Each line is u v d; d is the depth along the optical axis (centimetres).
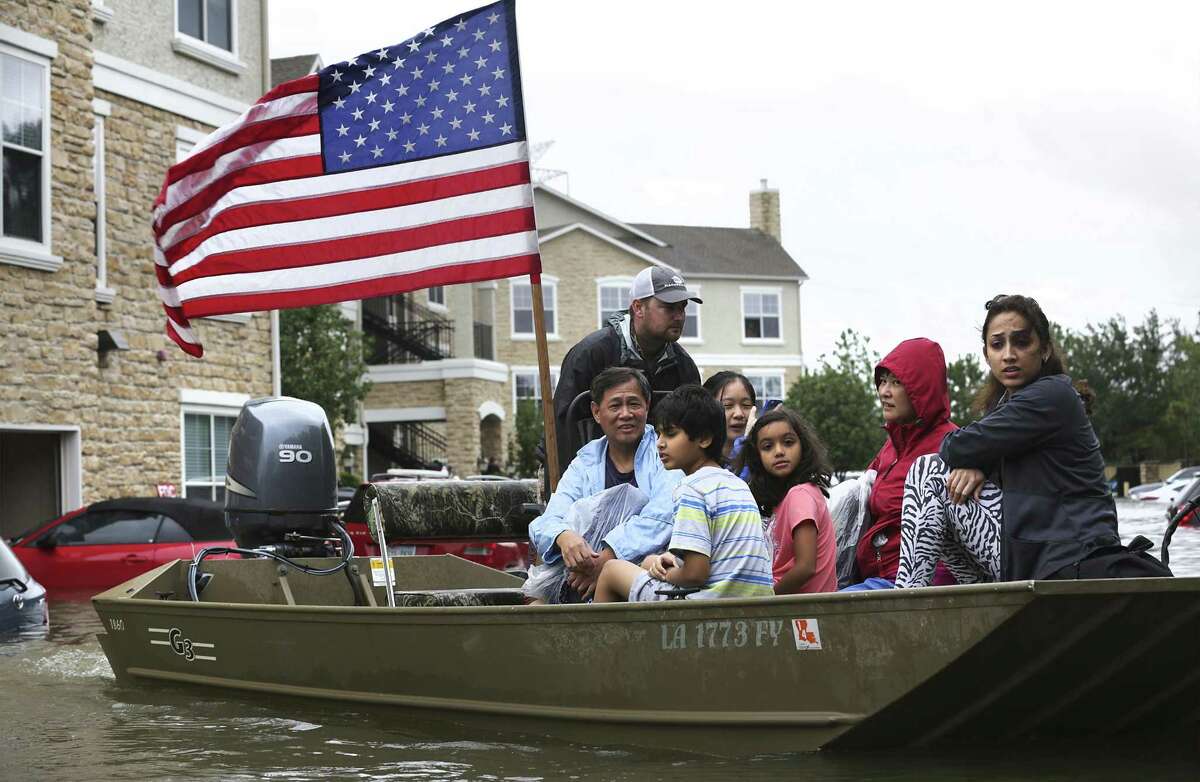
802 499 566
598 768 486
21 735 586
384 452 3881
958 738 483
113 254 1675
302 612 630
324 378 2866
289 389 2845
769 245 5012
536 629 541
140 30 1741
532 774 480
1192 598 434
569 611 528
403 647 590
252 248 843
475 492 980
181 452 1761
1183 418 5903
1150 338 6556
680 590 523
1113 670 453
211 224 851
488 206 814
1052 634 437
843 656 468
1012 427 496
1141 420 6519
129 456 1666
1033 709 472
